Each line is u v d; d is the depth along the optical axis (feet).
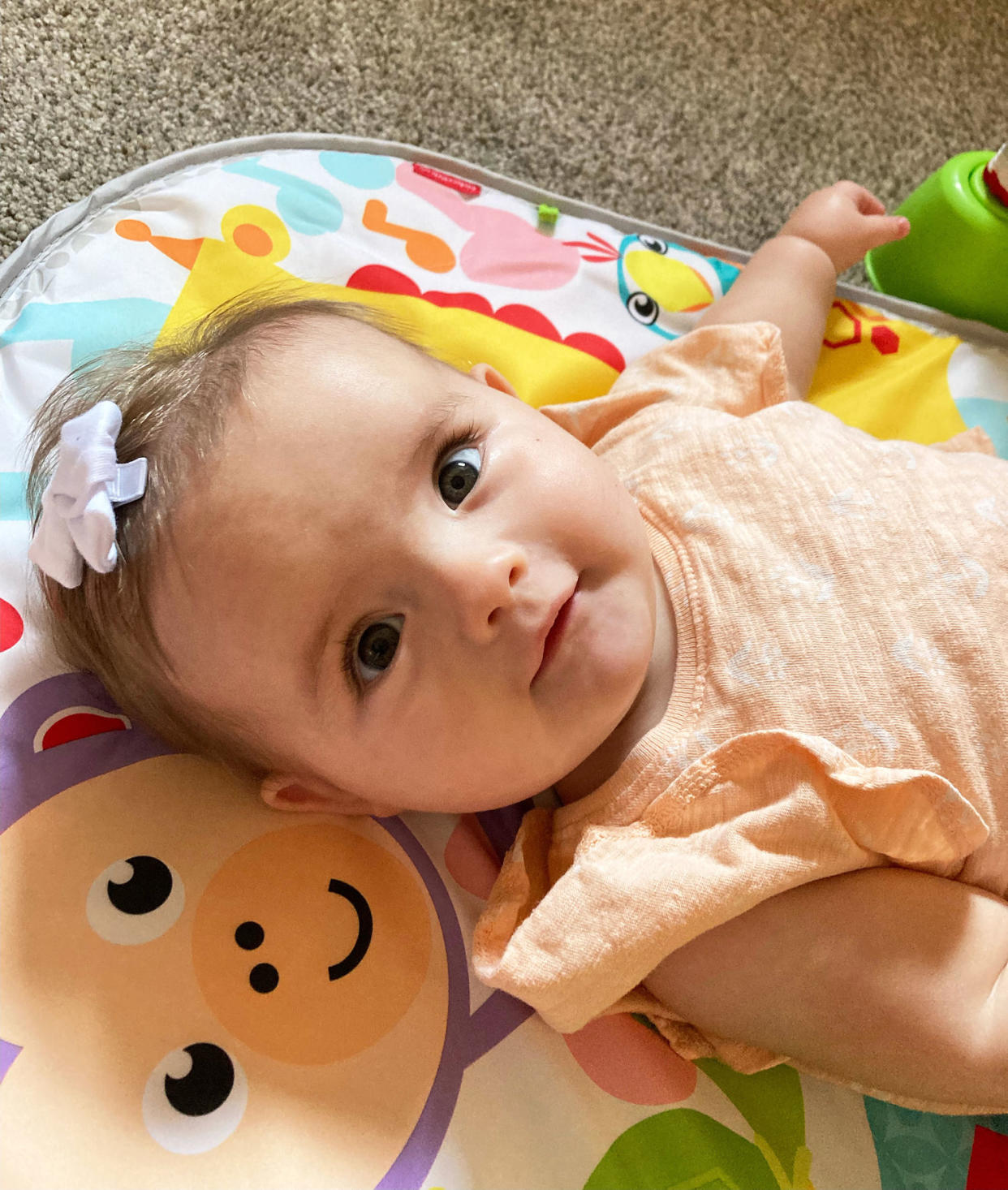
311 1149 2.02
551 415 2.93
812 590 2.29
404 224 3.28
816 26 4.21
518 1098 2.20
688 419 2.73
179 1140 1.97
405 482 2.01
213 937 2.18
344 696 2.04
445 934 2.35
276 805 2.33
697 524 2.45
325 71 3.90
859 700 2.19
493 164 3.93
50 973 2.05
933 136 4.11
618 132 4.02
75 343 2.77
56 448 2.40
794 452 2.52
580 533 2.06
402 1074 2.16
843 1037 2.12
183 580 2.04
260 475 1.99
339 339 2.20
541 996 2.09
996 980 2.09
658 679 2.36
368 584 1.97
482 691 1.98
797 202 4.00
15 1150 1.89
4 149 3.52
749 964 2.16
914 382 3.29
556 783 2.53
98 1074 1.99
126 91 3.70
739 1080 2.35
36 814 2.20
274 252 3.09
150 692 2.27
